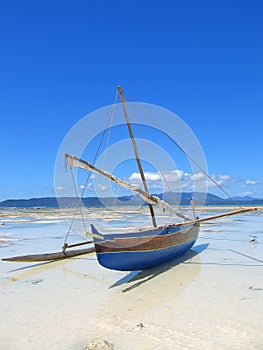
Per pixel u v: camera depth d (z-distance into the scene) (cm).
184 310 707
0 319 676
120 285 923
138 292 850
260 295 796
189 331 596
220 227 2469
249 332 586
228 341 552
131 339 570
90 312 710
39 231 2400
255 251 1398
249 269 1067
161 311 705
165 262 1162
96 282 957
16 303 775
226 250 1429
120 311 713
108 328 622
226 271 1043
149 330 607
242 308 708
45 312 714
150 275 1021
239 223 2842
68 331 612
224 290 841
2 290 884
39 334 601
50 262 1238
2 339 583
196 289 856
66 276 1029
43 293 854
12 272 1088
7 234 2206
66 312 712
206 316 668
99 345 524
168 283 923
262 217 3691
